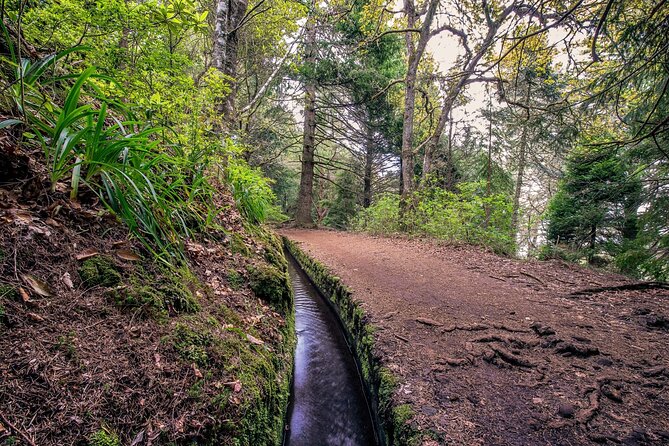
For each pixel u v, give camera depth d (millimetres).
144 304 1677
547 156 15695
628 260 6305
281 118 14414
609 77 4164
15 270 1312
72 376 1163
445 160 17641
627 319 3637
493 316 3730
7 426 921
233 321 2322
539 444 1775
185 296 2016
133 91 3008
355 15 12039
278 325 3053
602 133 5613
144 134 1918
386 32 10570
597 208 9656
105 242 1831
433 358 2756
